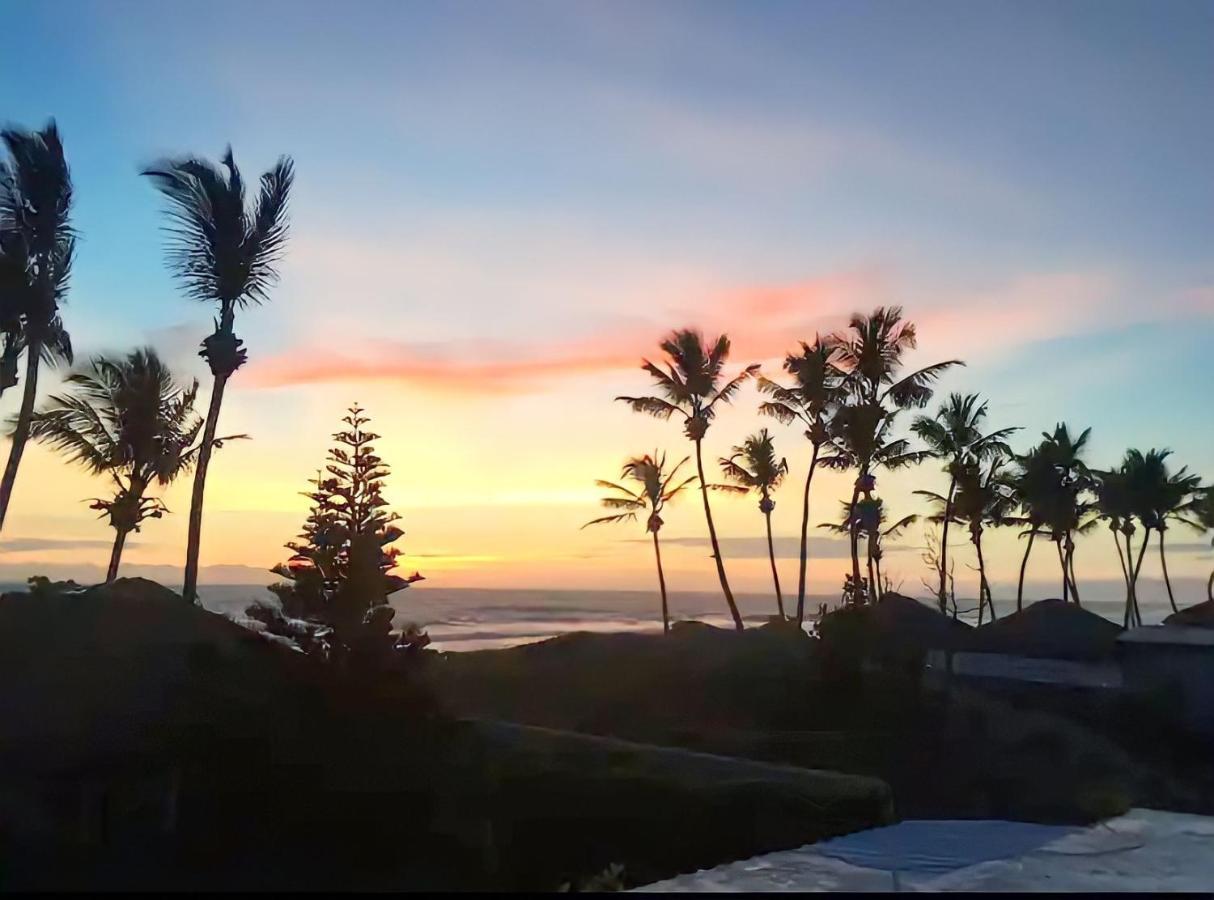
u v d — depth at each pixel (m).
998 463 45.72
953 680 24.06
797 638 24.09
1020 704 21.84
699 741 17.12
